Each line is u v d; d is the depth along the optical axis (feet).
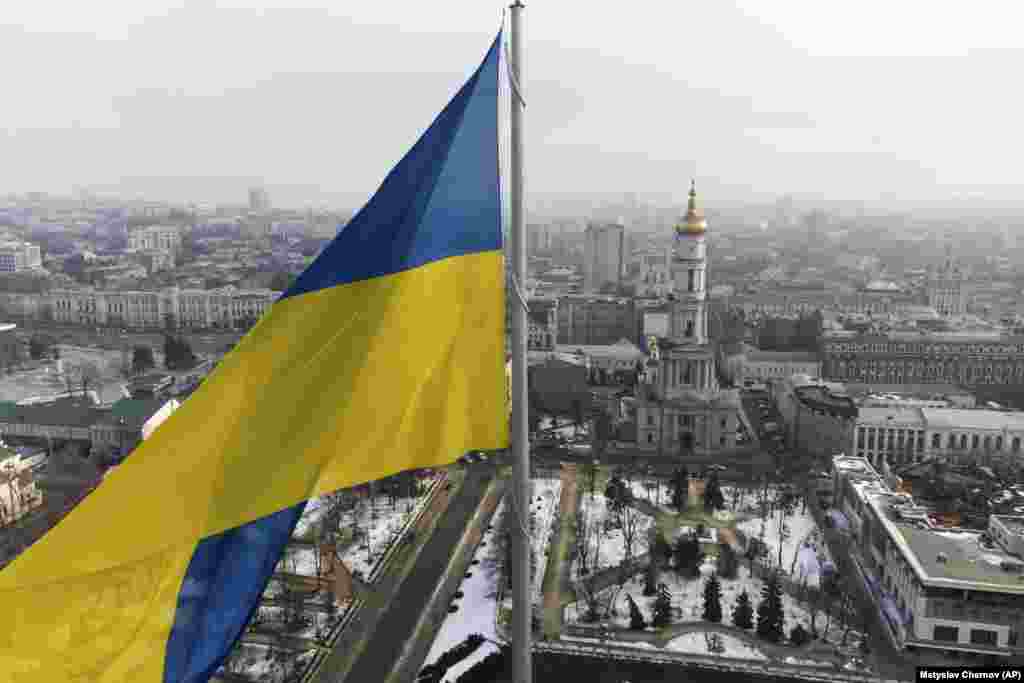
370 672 400.26
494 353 126.31
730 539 556.10
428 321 122.93
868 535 503.20
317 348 123.13
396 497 623.36
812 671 400.67
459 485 652.07
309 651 417.69
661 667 401.49
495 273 125.18
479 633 431.43
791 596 478.59
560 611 458.09
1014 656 405.18
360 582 490.49
